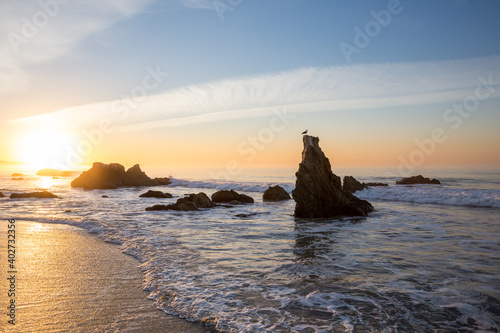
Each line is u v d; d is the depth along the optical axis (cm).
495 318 609
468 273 869
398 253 1091
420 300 693
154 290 757
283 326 580
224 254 1088
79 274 877
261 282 812
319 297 712
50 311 645
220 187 4834
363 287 772
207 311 645
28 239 1334
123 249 1164
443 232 1441
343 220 1838
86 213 2111
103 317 621
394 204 2580
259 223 1753
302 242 1277
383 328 573
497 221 1716
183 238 1348
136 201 2970
